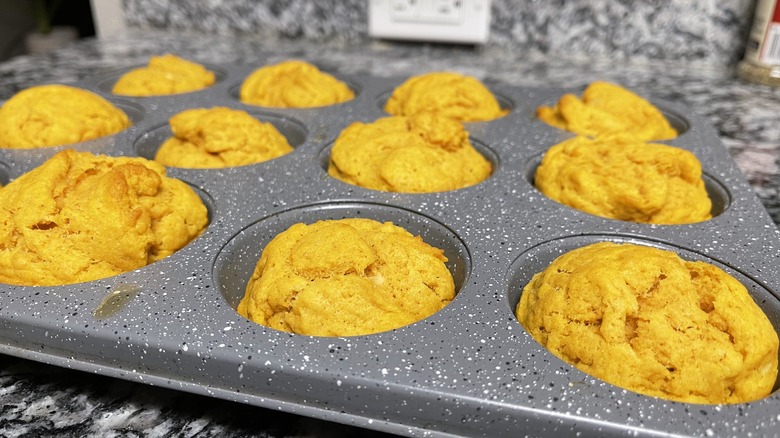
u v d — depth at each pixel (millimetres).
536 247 195
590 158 231
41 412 148
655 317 155
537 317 171
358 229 198
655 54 406
